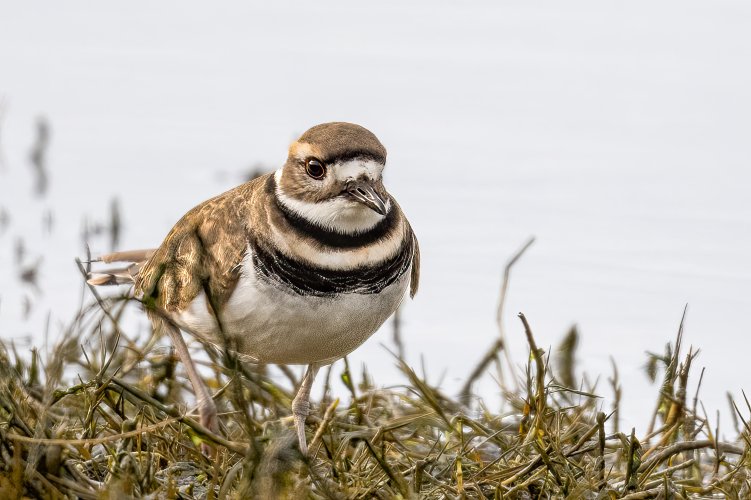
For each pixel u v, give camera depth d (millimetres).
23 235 18078
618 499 10312
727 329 16141
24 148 20984
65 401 12172
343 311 11070
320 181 10945
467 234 18688
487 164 20750
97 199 19453
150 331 14367
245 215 11281
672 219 19125
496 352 14266
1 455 9859
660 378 14766
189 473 10797
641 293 17047
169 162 20797
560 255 18141
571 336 15555
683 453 11938
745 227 18875
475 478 10758
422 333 16031
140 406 11039
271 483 9836
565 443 11930
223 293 11266
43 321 15344
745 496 10430
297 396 11961
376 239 11102
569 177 20297
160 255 12281
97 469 10422
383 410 13195
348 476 10719
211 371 14250
